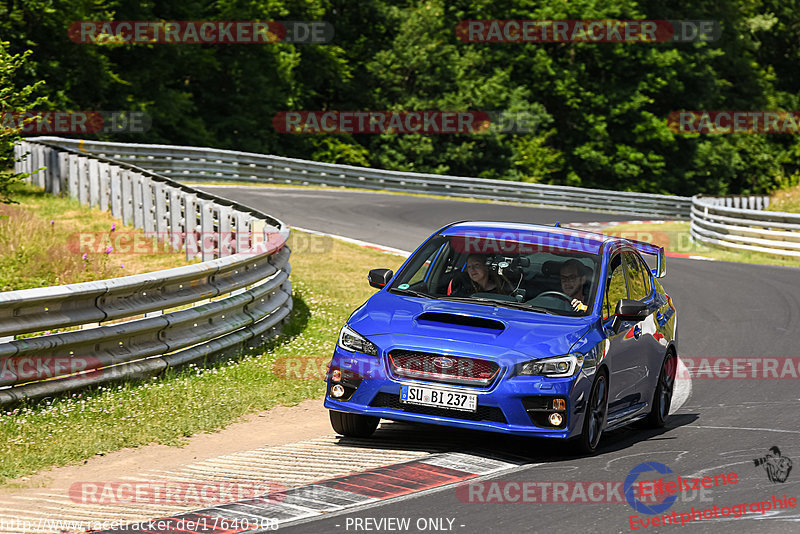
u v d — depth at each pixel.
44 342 13.35
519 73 100.44
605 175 102.19
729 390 17.47
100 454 11.88
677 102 107.19
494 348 11.72
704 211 45.72
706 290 29.94
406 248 36.25
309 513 9.45
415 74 93.50
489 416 11.62
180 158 53.47
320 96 91.06
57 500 9.91
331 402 12.27
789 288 30.59
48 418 12.76
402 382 11.82
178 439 12.76
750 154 109.56
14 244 26.06
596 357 12.12
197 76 80.94
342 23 94.50
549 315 12.60
